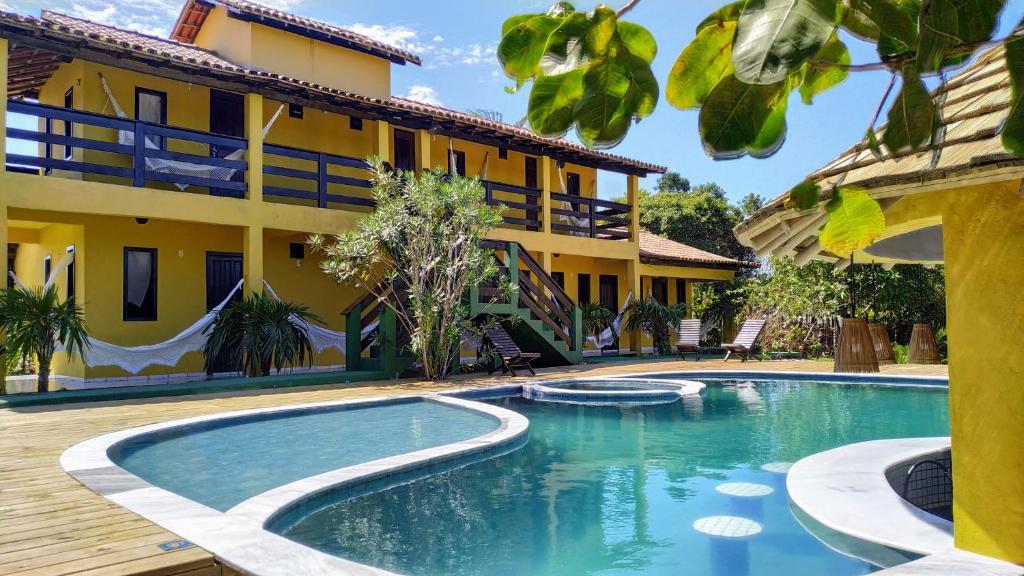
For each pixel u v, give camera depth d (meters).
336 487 4.89
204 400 9.11
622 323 18.95
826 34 0.71
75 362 12.09
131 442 6.41
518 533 4.26
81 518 3.74
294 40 14.67
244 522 3.65
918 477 5.44
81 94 12.08
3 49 9.58
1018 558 2.86
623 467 6.07
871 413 9.17
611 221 18.80
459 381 11.70
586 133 0.94
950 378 3.08
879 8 0.84
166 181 11.16
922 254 4.58
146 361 10.41
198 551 3.18
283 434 7.29
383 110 13.84
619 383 12.04
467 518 4.57
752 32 0.73
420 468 5.66
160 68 11.10
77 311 9.88
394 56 16.14
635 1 0.91
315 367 14.15
